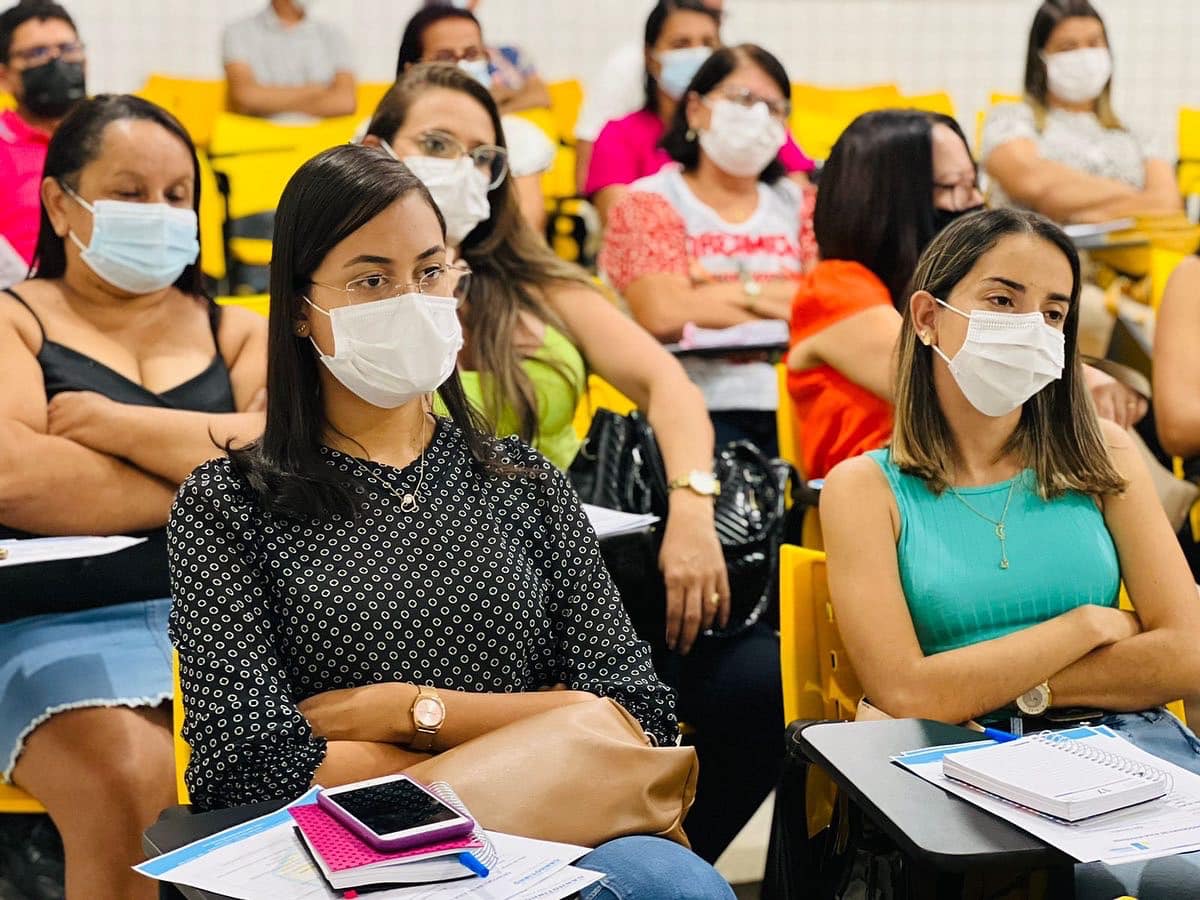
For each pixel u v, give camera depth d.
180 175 2.74
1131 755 1.70
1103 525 2.19
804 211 4.34
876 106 5.23
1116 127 4.87
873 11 5.36
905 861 1.54
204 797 1.67
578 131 4.68
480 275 3.01
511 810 1.58
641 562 2.67
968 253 2.12
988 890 1.58
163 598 2.61
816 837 1.83
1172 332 3.50
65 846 2.32
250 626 1.72
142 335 2.77
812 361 3.11
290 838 1.48
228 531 1.75
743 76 4.10
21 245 3.54
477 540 1.85
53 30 3.77
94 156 2.67
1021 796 1.54
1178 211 4.83
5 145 3.63
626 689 1.84
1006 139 4.82
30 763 2.33
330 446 1.86
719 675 2.70
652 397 2.99
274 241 1.84
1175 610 2.11
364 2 4.69
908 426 2.16
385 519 1.82
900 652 2.03
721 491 2.86
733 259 4.19
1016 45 5.43
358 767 1.69
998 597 2.10
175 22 4.57
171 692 2.36
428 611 1.79
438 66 3.02
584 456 2.88
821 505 2.15
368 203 1.78
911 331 2.18
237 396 2.83
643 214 4.18
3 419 2.54
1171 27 5.46
